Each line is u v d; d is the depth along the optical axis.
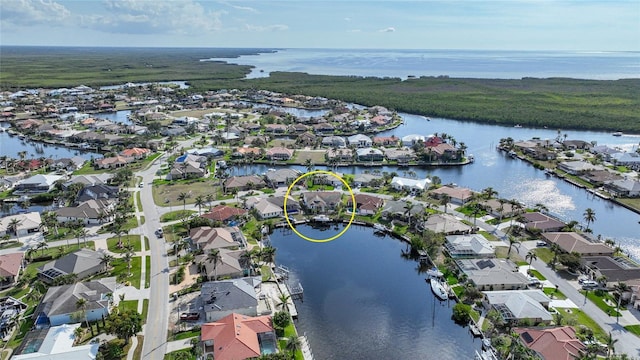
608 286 117.38
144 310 106.19
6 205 175.88
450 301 117.06
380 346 99.12
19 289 116.06
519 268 128.38
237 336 91.69
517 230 151.50
